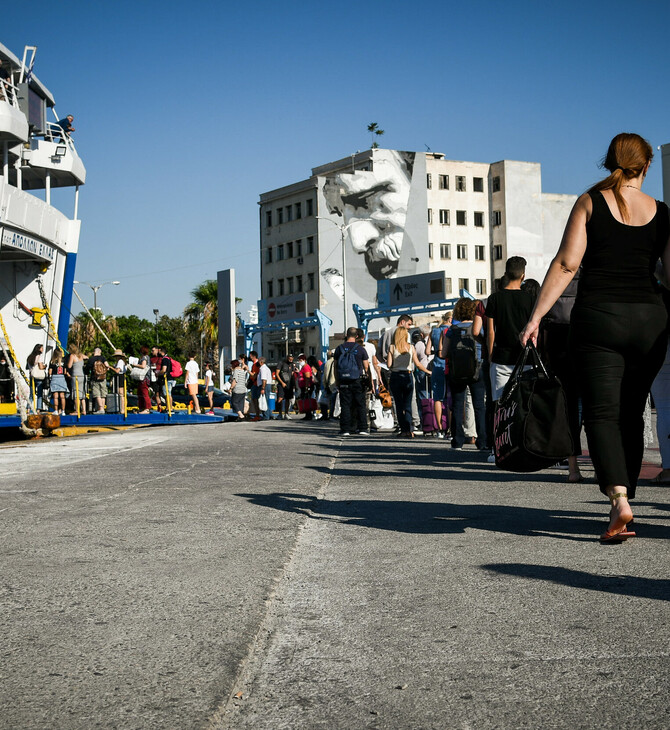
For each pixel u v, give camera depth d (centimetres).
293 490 727
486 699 249
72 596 368
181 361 10244
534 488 737
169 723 231
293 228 9294
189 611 343
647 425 1116
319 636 313
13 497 680
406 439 1458
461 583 389
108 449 1219
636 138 478
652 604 347
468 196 9650
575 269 475
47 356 2616
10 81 2542
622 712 238
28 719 234
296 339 9094
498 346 901
